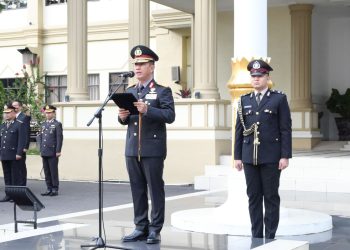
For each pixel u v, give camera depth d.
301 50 18.98
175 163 15.55
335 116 20.20
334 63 20.44
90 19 24.47
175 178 15.55
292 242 6.54
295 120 18.73
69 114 17.19
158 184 6.62
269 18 19.70
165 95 6.51
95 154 16.81
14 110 13.12
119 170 16.44
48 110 13.88
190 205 10.91
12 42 26.11
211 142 15.16
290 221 8.17
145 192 6.83
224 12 20.31
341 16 20.27
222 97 20.30
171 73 21.97
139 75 6.59
